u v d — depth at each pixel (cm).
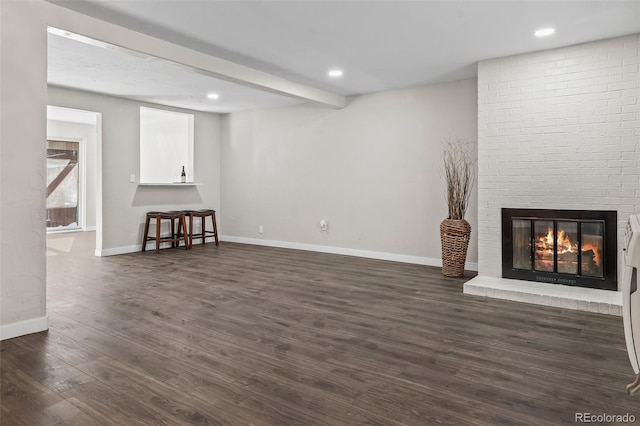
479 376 236
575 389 221
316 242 686
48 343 281
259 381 229
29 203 299
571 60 401
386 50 422
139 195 688
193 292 420
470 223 534
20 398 208
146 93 621
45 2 307
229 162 804
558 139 409
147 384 224
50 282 460
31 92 299
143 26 361
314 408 201
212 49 420
